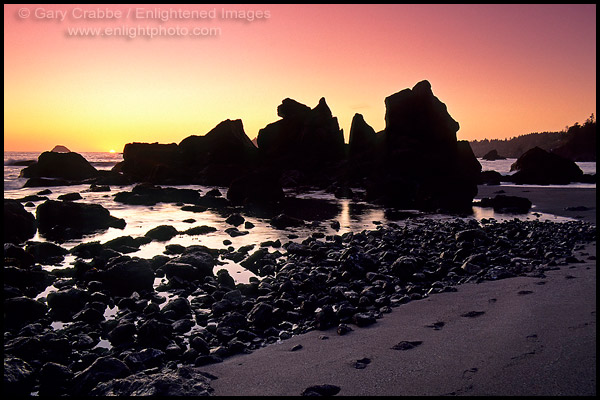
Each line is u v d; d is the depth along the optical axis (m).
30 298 7.00
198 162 50.81
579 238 13.06
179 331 6.35
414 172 32.59
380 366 4.62
